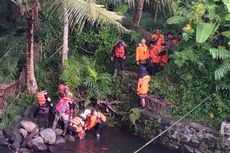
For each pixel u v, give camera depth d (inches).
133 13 811.4
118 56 683.4
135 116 632.4
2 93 632.4
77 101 661.9
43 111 617.9
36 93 656.4
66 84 660.1
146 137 624.4
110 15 513.0
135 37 725.9
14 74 674.2
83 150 584.7
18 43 707.4
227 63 591.5
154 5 792.3
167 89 644.7
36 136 583.5
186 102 625.0
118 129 655.8
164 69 671.1
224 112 599.8
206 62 623.5
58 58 708.0
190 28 636.7
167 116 617.6
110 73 709.3
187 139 588.1
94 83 666.2
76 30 722.2
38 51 697.0
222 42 640.4
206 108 609.0
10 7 751.7
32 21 618.2
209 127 587.2
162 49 679.7
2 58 685.3
